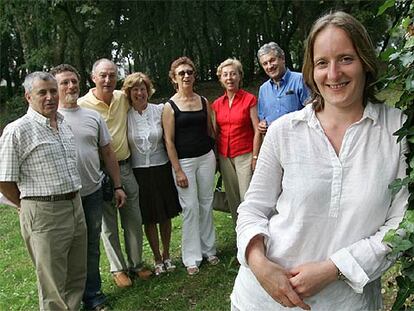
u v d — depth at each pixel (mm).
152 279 4453
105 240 4355
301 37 17844
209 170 4500
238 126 4434
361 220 1484
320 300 1549
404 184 1425
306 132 1561
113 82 4059
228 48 20719
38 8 15977
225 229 5590
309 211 1536
